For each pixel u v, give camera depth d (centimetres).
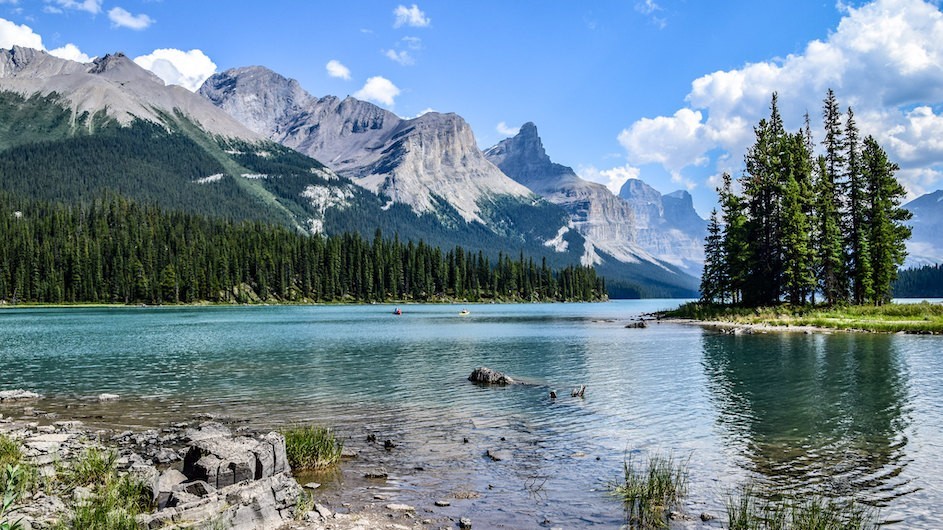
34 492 1321
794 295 8294
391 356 4762
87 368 4028
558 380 3406
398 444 2002
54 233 19950
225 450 1473
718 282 9919
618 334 6900
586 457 1831
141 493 1325
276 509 1313
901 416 2325
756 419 2319
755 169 8988
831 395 2773
